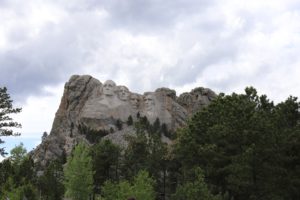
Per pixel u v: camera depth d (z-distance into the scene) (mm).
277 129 44594
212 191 43312
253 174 42250
